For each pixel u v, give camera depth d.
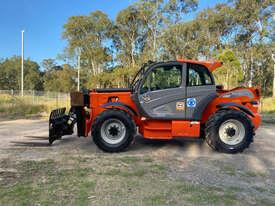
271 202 4.36
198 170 5.85
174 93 7.35
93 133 7.24
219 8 44.91
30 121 13.88
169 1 46.25
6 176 5.35
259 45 42.84
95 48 57.06
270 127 12.20
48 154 7.02
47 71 91.06
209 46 45.81
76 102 7.63
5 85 84.69
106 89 7.84
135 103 7.41
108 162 6.34
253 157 6.96
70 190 4.69
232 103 7.51
